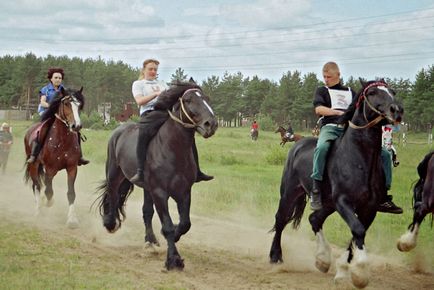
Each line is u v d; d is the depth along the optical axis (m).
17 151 26.53
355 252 6.73
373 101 6.69
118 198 9.52
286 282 7.31
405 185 16.45
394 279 7.65
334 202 7.08
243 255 8.81
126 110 85.44
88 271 7.29
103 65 96.88
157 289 6.63
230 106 104.88
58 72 11.78
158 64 8.96
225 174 18.64
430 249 9.12
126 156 8.75
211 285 7.01
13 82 96.38
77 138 11.10
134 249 8.98
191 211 12.47
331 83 7.71
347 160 6.96
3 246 8.52
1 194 14.48
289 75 98.75
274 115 97.69
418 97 74.00
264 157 24.77
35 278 6.73
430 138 53.19
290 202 8.16
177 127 7.78
